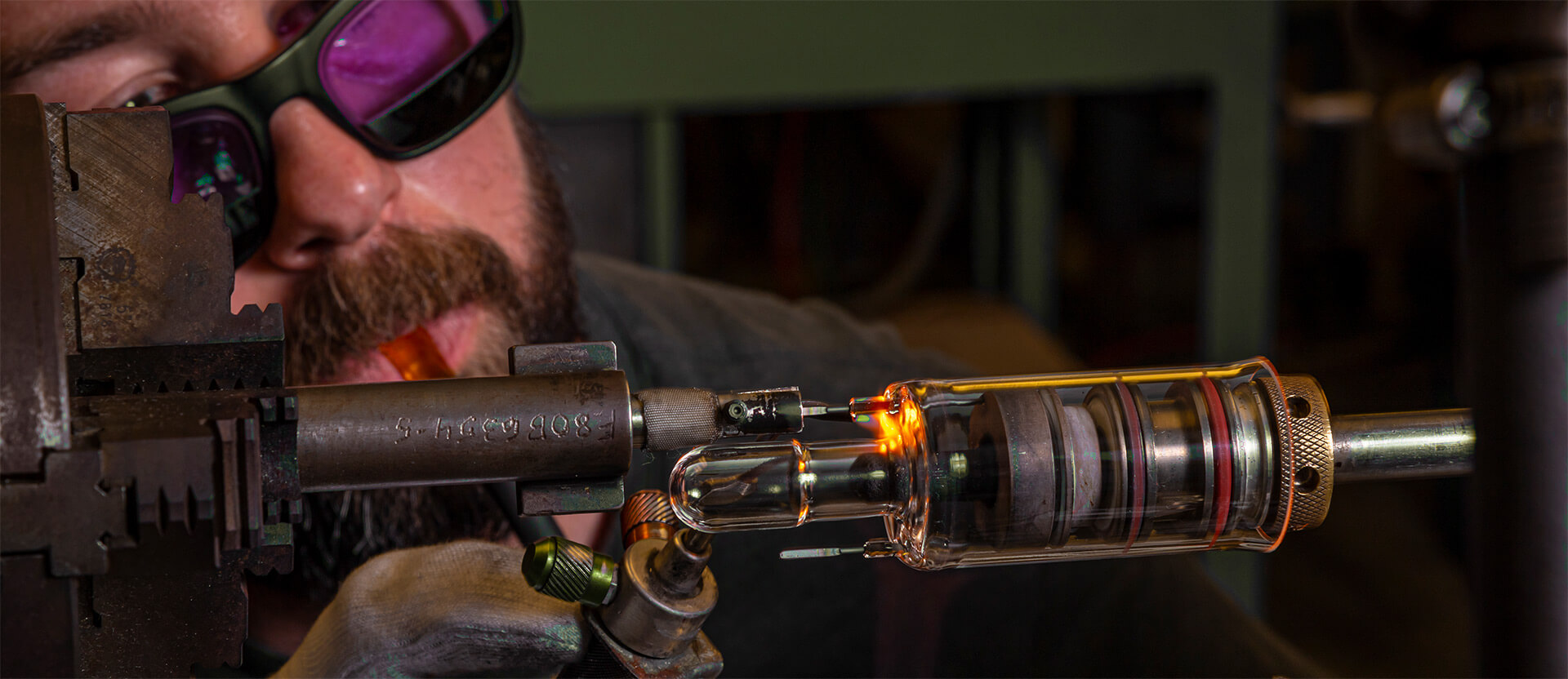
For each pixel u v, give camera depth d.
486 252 1.23
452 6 1.18
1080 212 2.76
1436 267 3.93
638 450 0.92
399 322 1.19
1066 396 0.95
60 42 1.09
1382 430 0.94
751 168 2.80
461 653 0.98
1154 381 0.95
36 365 0.84
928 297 2.90
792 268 2.85
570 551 0.93
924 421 0.93
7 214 0.85
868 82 2.31
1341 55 3.91
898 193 2.88
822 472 0.93
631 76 2.26
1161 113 2.59
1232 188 2.42
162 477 0.85
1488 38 0.88
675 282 1.83
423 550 1.03
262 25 1.15
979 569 1.53
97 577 0.90
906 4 2.29
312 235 1.16
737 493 0.92
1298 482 0.93
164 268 0.91
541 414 0.89
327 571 1.26
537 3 2.19
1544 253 0.88
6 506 0.84
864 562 1.55
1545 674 0.88
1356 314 4.07
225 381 0.91
